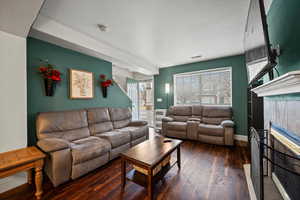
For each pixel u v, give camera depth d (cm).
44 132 200
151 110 558
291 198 118
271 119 167
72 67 267
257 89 170
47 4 162
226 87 390
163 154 162
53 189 163
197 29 224
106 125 297
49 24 193
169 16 189
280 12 135
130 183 175
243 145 319
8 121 161
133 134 287
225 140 301
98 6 167
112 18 194
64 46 243
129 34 241
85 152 185
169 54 354
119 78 553
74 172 175
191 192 157
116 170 208
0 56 156
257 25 127
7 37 160
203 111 389
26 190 163
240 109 357
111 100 363
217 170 205
